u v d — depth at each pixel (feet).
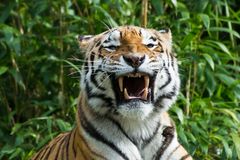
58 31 49.93
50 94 50.26
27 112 50.70
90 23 48.37
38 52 50.01
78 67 44.62
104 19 45.88
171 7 47.50
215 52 45.75
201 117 44.09
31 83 50.60
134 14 47.80
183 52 44.60
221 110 43.14
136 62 32.42
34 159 39.04
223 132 43.32
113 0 46.52
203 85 47.60
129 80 33.91
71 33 48.55
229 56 46.75
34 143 46.42
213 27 46.83
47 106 48.70
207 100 44.32
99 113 33.35
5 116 49.83
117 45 33.50
